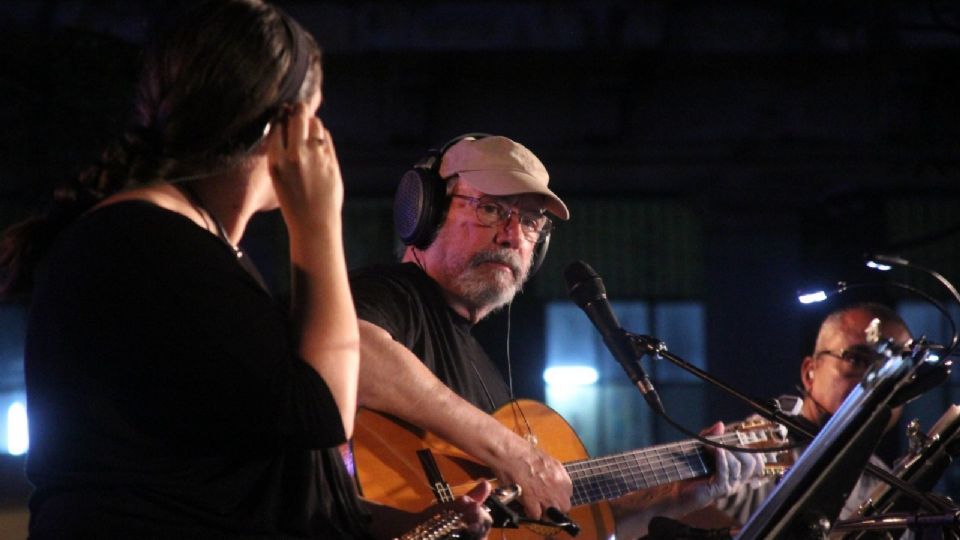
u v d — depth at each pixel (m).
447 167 5.70
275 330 3.14
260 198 3.41
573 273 5.18
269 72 3.23
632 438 21.20
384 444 5.05
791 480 3.70
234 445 3.18
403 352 4.89
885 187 20.75
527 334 21.34
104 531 3.05
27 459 3.20
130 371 3.07
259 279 3.44
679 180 20.97
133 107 3.39
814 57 19.92
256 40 3.22
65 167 13.04
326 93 20.22
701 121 20.55
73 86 12.98
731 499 6.69
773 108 20.48
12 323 19.84
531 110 20.48
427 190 5.61
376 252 21.14
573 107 20.52
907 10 17.11
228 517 3.17
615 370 21.33
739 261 20.66
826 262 21.08
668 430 21.22
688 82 20.52
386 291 5.32
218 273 3.13
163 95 3.22
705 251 20.91
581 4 19.86
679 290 21.73
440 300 5.58
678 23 19.88
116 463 3.09
